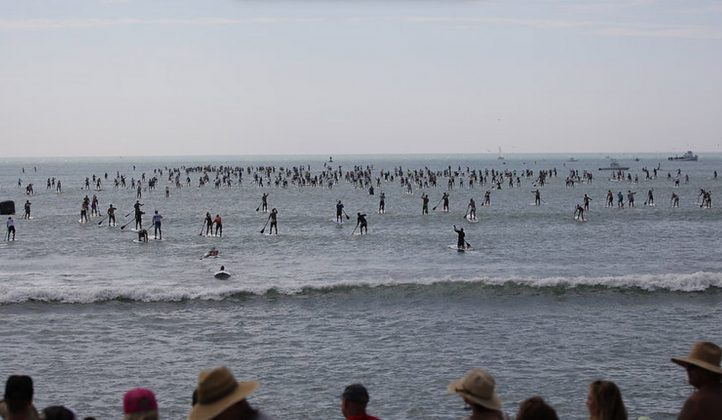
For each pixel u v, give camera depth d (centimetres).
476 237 8025
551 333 3741
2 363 3222
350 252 6875
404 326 3891
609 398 1132
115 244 7450
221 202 13725
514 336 3681
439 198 14662
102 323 3934
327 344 3544
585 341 3591
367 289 4706
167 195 14925
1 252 6862
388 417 2583
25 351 3409
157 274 5562
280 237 8019
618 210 11431
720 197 14700
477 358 3303
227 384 1005
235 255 6669
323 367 3177
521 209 11606
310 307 4331
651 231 8625
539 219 9962
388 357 3322
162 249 7075
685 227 9050
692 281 4822
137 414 1039
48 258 6469
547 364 3212
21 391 1148
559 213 10788
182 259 6406
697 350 1247
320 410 2662
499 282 4803
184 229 8894
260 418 1011
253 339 3634
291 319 4047
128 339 3628
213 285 5012
